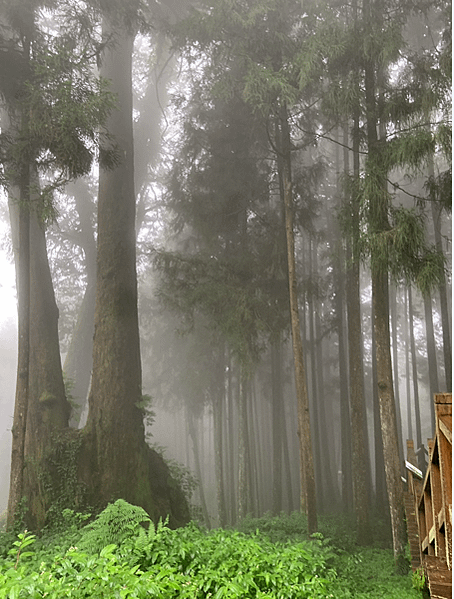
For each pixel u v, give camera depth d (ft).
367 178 32.07
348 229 34.24
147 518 20.02
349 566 29.73
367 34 33.40
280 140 47.93
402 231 29.99
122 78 48.85
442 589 10.13
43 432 40.16
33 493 38.50
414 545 21.12
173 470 45.21
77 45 35.53
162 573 12.53
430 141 30.22
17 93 33.50
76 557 11.89
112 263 43.50
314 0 36.35
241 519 50.34
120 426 40.11
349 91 33.45
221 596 12.90
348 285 45.68
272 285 48.08
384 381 33.71
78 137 31.99
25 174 34.53
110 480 38.83
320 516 49.73
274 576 15.35
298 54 34.22
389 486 32.58
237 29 37.81
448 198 33.12
